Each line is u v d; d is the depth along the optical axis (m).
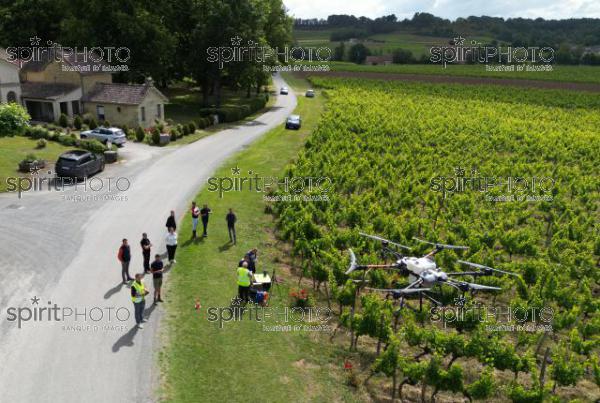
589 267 26.53
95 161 38.59
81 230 27.81
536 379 17.11
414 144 53.84
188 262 25.06
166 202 33.59
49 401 15.21
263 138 58.44
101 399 15.45
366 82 130.00
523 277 25.12
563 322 21.52
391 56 179.00
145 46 69.19
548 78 145.62
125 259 21.98
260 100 84.50
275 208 33.12
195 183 38.53
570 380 17.97
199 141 54.69
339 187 39.62
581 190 40.53
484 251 28.53
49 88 57.78
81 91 58.91
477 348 18.08
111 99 58.00
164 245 26.67
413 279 9.33
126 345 18.09
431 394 18.44
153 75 72.00
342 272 23.09
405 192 37.00
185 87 99.69
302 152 46.66
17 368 16.52
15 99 55.88
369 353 20.12
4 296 20.73
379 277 22.72
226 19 72.31
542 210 35.66
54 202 32.03
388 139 56.53
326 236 26.80
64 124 53.94
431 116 76.12
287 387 17.09
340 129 60.16
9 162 38.75
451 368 16.58
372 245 25.77
